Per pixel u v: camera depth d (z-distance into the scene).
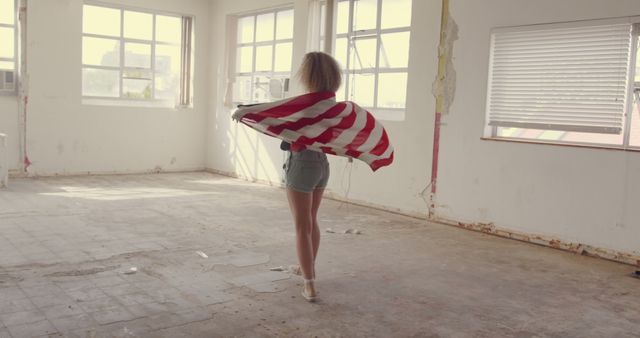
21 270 3.73
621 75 4.68
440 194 6.12
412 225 5.93
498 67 5.57
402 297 3.56
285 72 8.40
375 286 3.75
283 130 3.20
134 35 9.01
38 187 7.22
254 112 3.19
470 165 5.82
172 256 4.25
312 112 3.23
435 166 6.16
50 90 8.21
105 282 3.56
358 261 4.37
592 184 4.87
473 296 3.65
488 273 4.22
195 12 9.53
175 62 9.52
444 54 6.02
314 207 3.54
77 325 2.85
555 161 5.12
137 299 3.28
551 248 5.14
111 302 3.21
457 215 5.96
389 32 6.76
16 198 6.33
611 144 4.86
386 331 2.98
